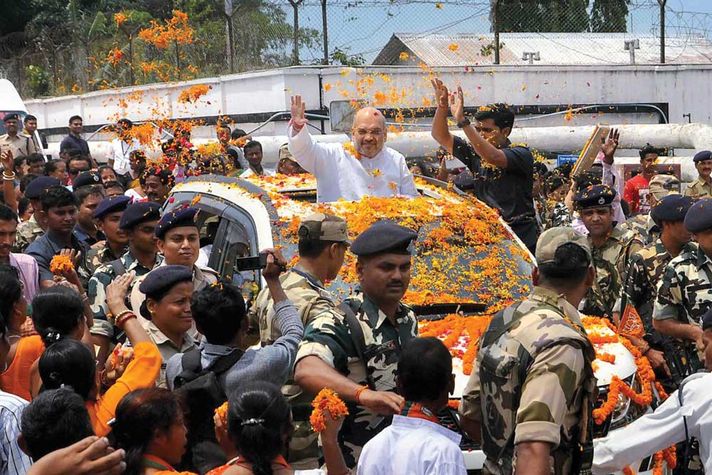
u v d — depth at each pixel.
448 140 8.35
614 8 21.89
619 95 20.56
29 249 7.80
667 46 22.66
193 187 8.19
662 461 6.25
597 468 4.96
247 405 4.09
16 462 4.61
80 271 7.78
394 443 4.25
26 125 17.81
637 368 6.46
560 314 4.52
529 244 8.22
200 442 4.85
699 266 7.02
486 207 7.71
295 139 7.74
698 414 4.80
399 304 5.30
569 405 4.32
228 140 12.93
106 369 5.57
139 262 6.87
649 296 7.68
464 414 4.82
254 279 6.77
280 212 7.12
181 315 5.89
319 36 19.70
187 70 22.05
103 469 3.57
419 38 20.62
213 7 21.64
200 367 5.13
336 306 5.39
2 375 5.61
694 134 17.20
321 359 4.89
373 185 7.94
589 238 8.25
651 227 8.91
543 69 19.94
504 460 4.47
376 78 18.67
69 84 27.31
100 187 9.00
